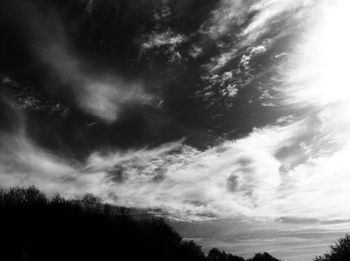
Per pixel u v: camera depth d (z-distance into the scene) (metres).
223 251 62.31
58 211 32.22
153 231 40.22
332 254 24.42
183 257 41.59
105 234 33.22
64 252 27.84
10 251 24.25
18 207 30.33
